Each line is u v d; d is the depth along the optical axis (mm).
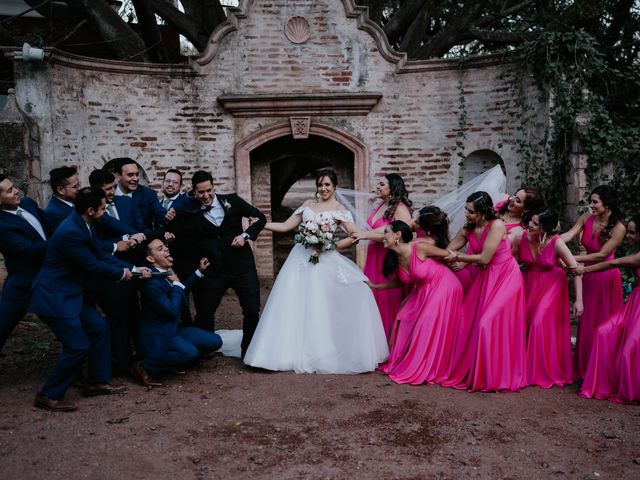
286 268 6023
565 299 5637
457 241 5879
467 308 5602
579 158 8703
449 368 5527
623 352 5043
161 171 10156
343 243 5945
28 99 8766
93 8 10945
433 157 10320
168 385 5477
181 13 12141
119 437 4297
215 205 6051
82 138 9453
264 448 4125
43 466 3865
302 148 10930
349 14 10141
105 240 5633
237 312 8961
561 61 8922
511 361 5359
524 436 4324
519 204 5867
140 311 5926
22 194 8555
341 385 5395
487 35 12547
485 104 9945
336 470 3814
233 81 10211
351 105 10188
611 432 4398
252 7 10109
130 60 11203
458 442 4223
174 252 6211
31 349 6562
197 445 4172
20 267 5117
